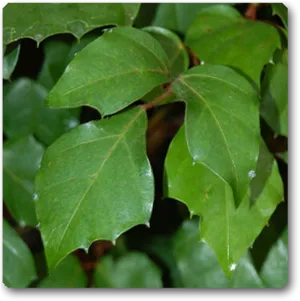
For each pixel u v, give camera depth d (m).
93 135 0.39
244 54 0.41
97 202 0.38
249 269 0.46
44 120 0.45
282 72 0.43
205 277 0.46
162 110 0.45
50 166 0.39
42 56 0.45
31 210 0.45
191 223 0.46
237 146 0.38
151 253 0.47
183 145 0.40
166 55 0.41
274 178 0.41
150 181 0.38
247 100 0.39
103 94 0.39
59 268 0.45
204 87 0.39
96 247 0.46
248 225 0.40
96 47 0.39
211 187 0.40
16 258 0.45
